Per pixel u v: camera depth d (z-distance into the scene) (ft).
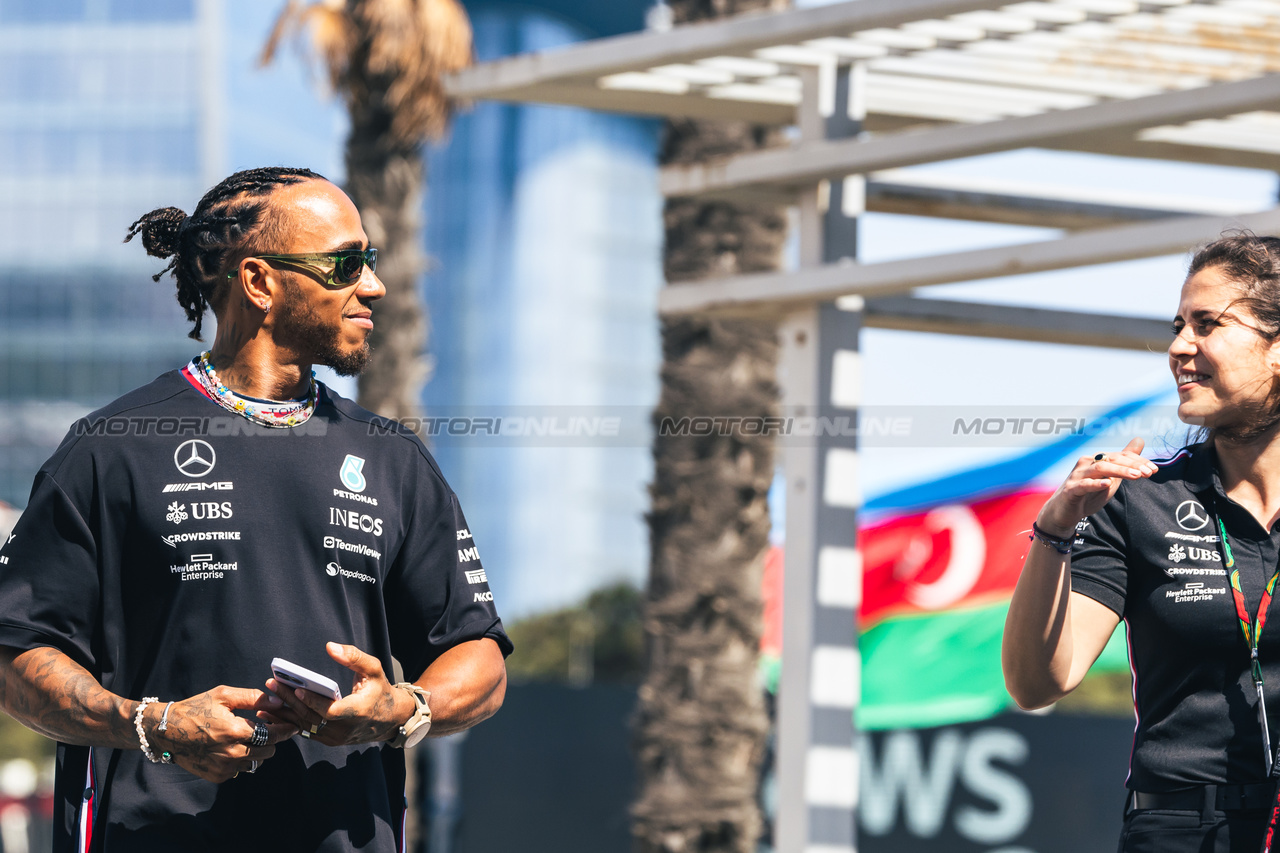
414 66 80.23
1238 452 22.36
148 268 570.05
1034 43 43.83
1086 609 22.35
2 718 345.31
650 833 61.21
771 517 62.28
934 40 42.24
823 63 44.39
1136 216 53.93
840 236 46.24
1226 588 21.52
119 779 20.10
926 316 48.06
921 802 100.32
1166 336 51.06
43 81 580.71
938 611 88.33
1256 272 21.85
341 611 20.61
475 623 21.71
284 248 20.77
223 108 578.25
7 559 20.15
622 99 46.55
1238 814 20.97
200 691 19.90
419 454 22.13
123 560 20.27
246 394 21.02
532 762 105.19
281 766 20.26
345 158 82.89
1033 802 99.50
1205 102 37.63
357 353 21.44
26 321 573.33
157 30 579.89
